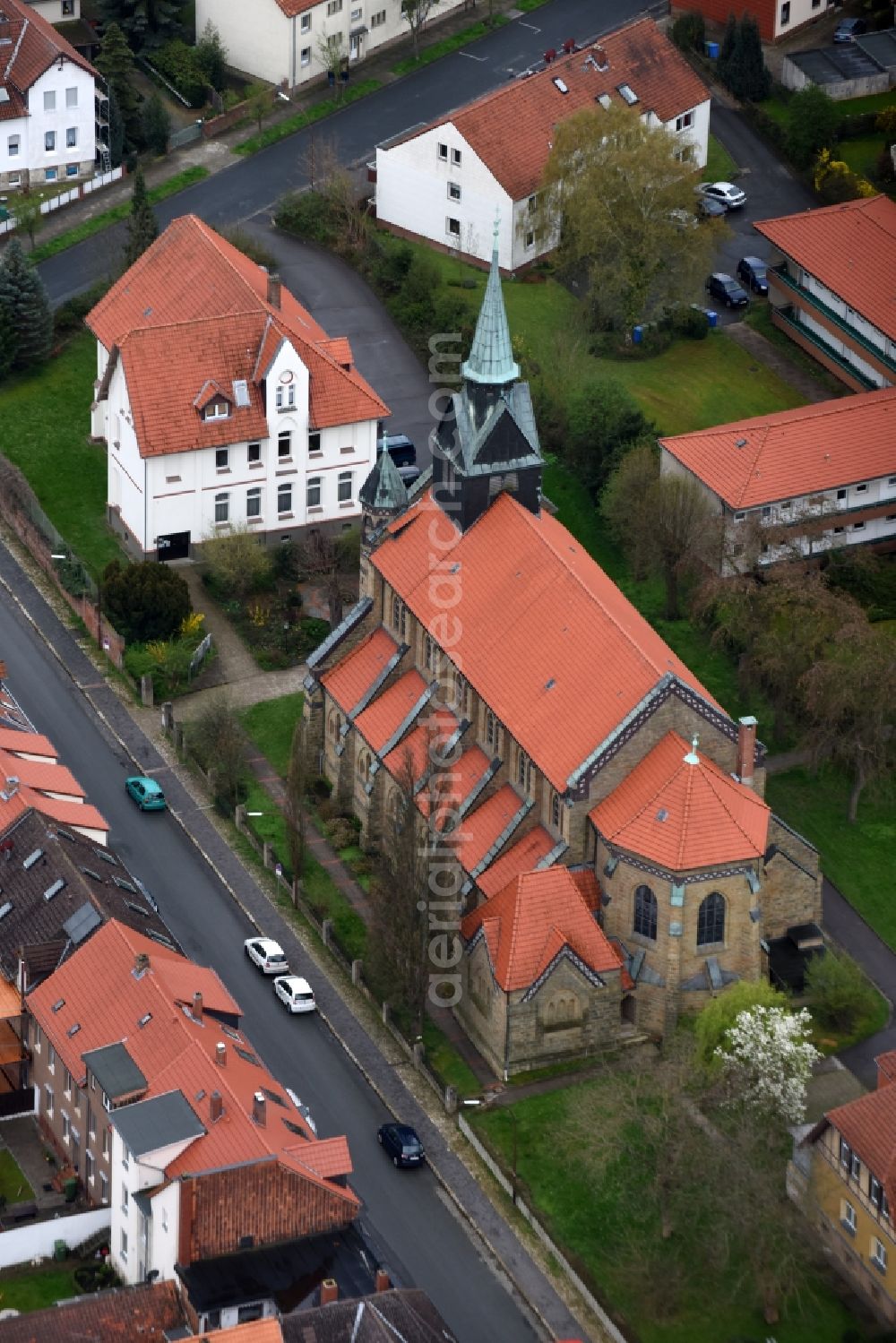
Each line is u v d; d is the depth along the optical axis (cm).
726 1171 18888
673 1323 18875
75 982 19912
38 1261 19062
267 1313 17975
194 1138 18312
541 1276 19275
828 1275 19300
